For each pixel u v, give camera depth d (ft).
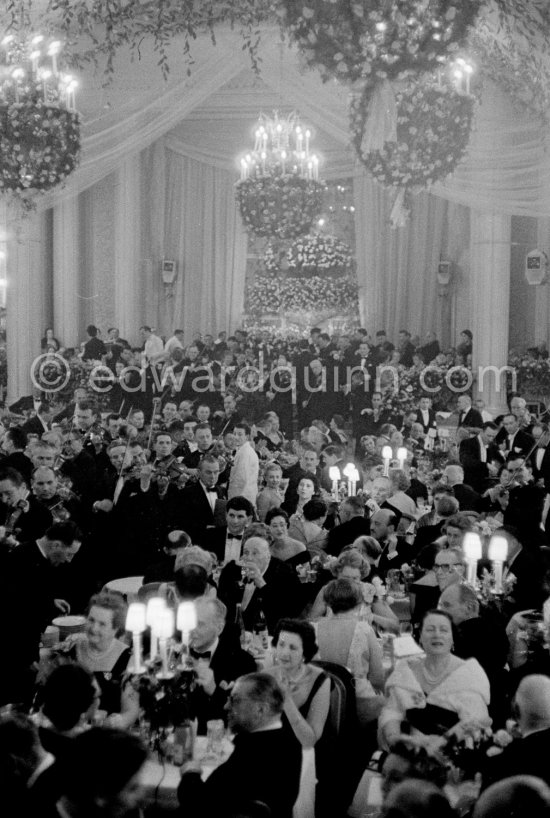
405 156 29.53
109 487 33.14
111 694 17.38
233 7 38.58
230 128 75.51
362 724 18.52
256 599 22.59
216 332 77.61
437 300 75.72
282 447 41.34
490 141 40.83
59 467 33.55
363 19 23.15
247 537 23.61
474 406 52.70
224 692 17.51
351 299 75.46
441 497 28.60
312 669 17.07
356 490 33.19
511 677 18.10
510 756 13.79
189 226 77.36
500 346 56.95
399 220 31.04
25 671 18.98
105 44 39.83
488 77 38.52
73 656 18.51
